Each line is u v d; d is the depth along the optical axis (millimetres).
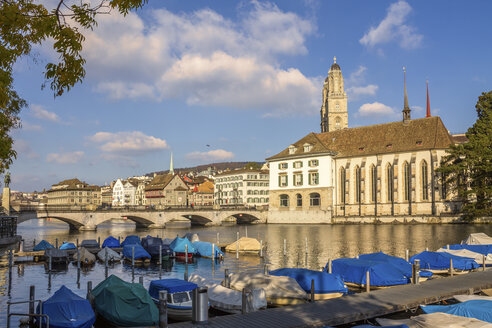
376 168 114062
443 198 103500
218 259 50750
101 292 24062
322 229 96000
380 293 25828
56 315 21188
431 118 113750
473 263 37812
